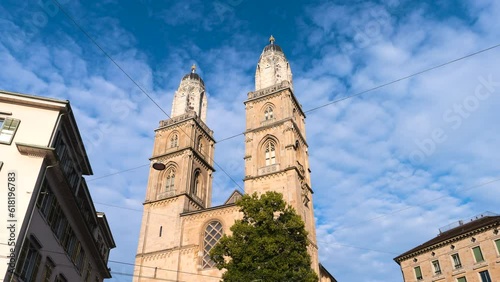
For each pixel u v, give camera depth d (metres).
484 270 54.88
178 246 53.09
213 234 52.91
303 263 30.72
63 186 26.61
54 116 25.64
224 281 30.55
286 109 61.81
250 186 55.19
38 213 23.50
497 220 54.72
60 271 27.81
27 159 23.58
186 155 62.50
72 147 28.95
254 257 30.70
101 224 39.81
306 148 64.38
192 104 75.56
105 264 39.81
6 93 25.33
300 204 52.44
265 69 72.44
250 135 61.03
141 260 54.53
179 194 58.16
